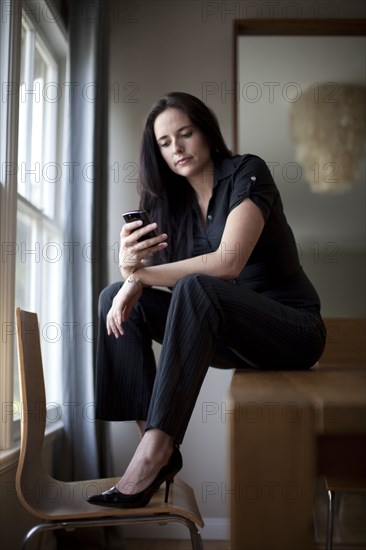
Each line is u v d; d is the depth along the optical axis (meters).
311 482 0.88
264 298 1.59
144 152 1.94
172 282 1.66
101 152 2.83
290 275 1.81
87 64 2.71
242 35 3.16
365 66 3.12
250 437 0.89
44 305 2.82
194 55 3.22
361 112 3.09
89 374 2.57
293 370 1.65
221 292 1.47
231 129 3.12
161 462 1.45
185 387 1.39
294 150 3.06
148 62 3.22
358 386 1.08
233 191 1.74
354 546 2.54
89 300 2.60
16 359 2.37
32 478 1.58
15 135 2.08
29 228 2.58
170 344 1.41
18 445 2.11
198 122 1.83
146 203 1.98
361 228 3.00
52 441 2.54
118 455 3.01
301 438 0.88
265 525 0.87
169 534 2.97
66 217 2.63
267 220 1.75
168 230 1.96
